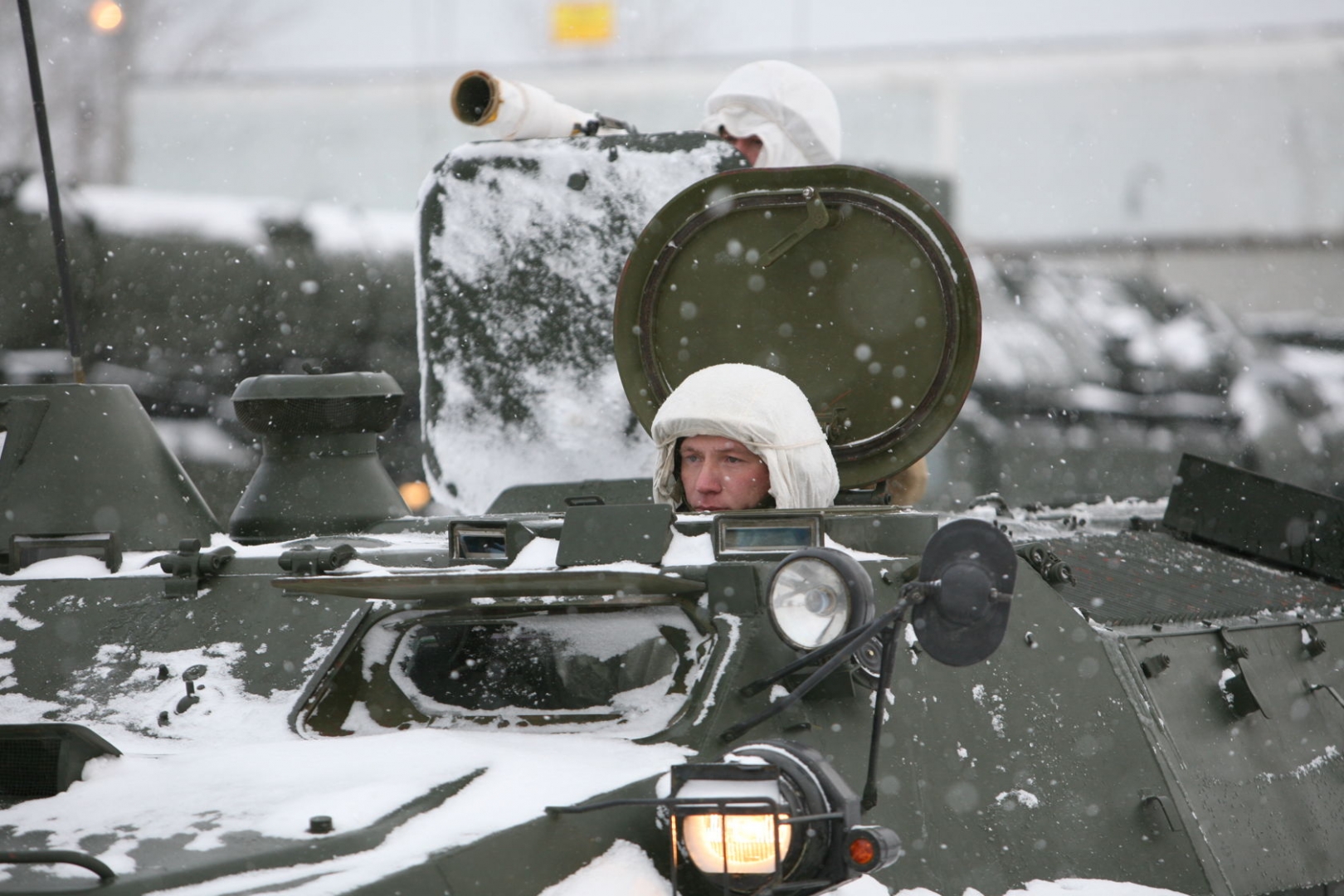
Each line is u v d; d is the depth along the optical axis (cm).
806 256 2019
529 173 2450
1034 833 1567
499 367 2447
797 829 1245
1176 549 2433
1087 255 8838
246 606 1900
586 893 1273
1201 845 1670
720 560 1553
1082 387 5606
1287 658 2067
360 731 1652
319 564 1738
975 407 5397
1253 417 5775
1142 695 1777
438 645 1712
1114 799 1658
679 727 1474
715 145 2416
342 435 2225
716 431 1756
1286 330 7462
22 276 4734
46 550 2053
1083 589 2005
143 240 4812
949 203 5903
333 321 5041
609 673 1603
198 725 1730
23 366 4744
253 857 1211
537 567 1577
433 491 2486
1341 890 1844
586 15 8594
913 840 1470
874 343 1981
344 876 1188
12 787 1445
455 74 8281
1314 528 2469
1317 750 1994
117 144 8788
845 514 1639
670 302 2084
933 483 5234
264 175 8412
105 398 2169
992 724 1623
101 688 1831
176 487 2202
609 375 2411
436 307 2473
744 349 2045
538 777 1380
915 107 8725
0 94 8931
